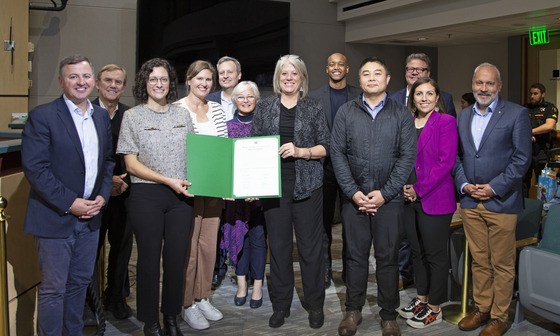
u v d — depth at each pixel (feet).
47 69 19.97
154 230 7.79
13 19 16.06
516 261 9.96
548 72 23.94
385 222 8.42
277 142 8.50
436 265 9.05
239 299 10.26
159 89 7.85
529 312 9.87
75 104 7.18
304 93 8.93
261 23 22.70
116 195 9.01
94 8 20.49
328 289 11.06
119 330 8.91
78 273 7.49
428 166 8.88
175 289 8.14
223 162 8.42
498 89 8.59
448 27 20.74
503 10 18.01
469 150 8.80
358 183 8.60
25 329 8.43
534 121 17.51
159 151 7.85
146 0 20.66
